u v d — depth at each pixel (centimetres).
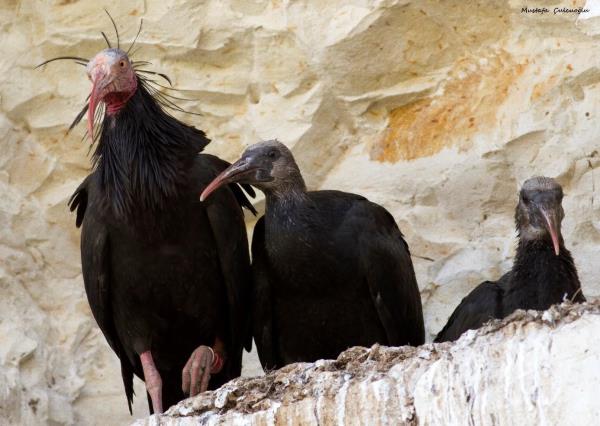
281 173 1261
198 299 1246
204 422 1065
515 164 1454
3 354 1433
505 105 1475
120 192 1211
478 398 945
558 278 1246
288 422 1026
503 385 936
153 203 1209
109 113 1241
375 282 1261
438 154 1484
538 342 931
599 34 1463
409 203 1480
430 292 1455
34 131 1541
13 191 1524
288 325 1293
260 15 1525
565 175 1432
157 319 1255
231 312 1252
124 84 1234
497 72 1498
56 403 1435
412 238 1466
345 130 1528
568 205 1423
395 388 988
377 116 1525
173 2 1530
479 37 1511
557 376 913
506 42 1507
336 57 1500
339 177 1514
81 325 1495
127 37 1534
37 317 1484
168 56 1535
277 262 1262
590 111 1438
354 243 1260
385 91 1514
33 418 1414
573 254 1409
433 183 1473
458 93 1504
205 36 1527
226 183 1251
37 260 1514
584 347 906
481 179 1462
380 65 1505
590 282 1397
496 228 1457
